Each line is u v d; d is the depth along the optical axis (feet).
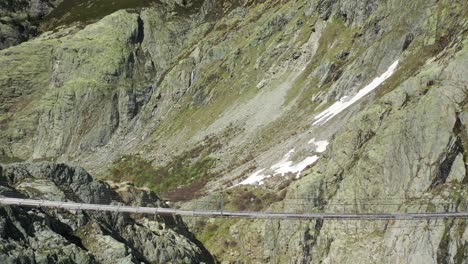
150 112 609.01
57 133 629.10
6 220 193.88
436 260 273.75
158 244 234.17
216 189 401.49
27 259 187.83
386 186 304.30
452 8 384.06
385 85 383.04
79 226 216.33
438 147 297.94
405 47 406.21
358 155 323.37
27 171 236.22
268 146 426.92
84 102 636.48
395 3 437.58
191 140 504.84
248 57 553.64
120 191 262.88
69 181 240.53
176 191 433.48
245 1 650.02
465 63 318.45
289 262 313.94
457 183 290.35
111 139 613.52
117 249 210.18
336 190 320.91
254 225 334.44
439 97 307.58
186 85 603.26
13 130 640.17
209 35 633.61
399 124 311.06
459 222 277.03
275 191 353.51
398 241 286.25
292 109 456.04
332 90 435.53
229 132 479.82
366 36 449.06
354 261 294.05
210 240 340.39
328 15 502.38
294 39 520.83
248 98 505.66
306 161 371.97
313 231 316.19
